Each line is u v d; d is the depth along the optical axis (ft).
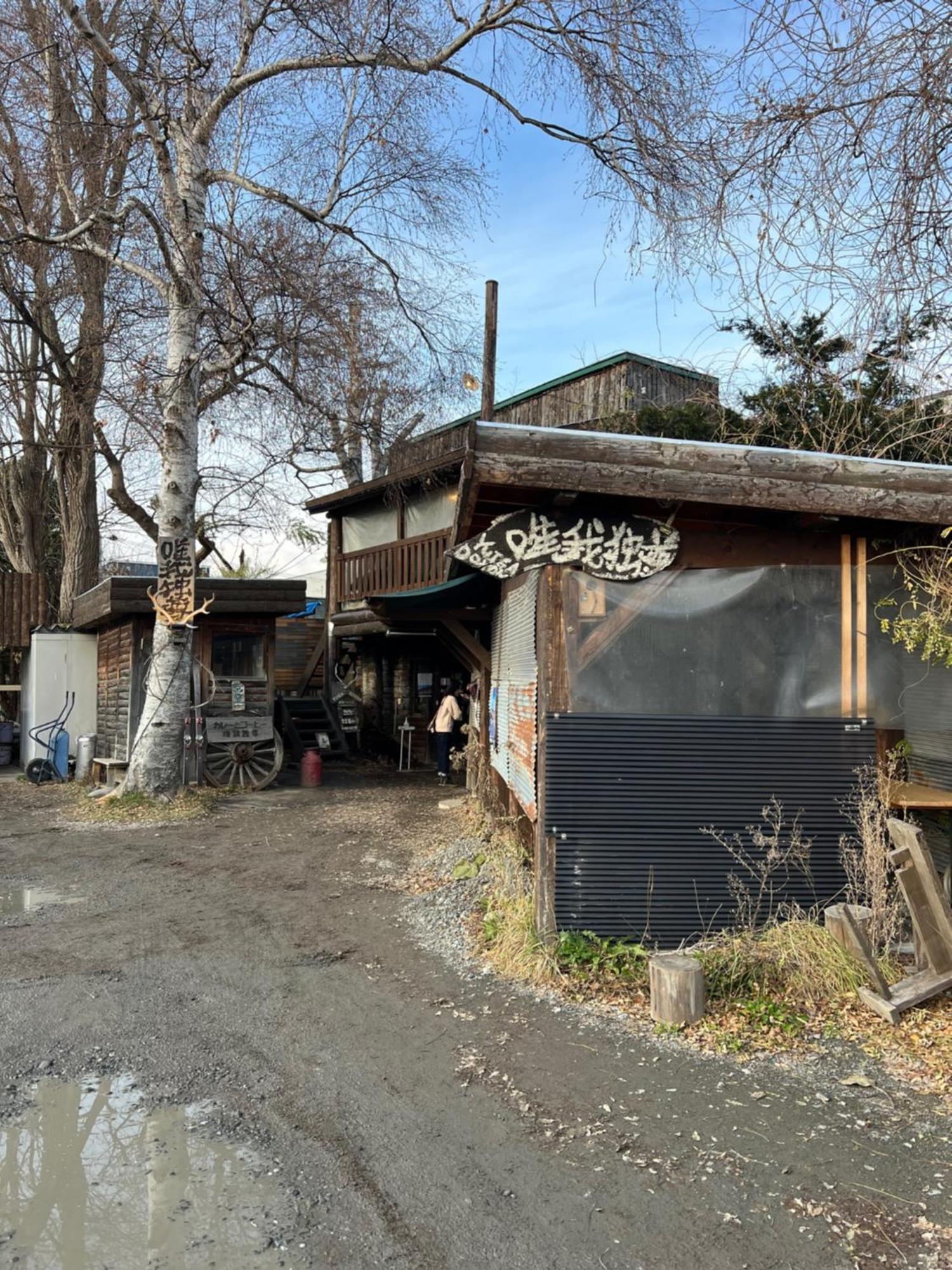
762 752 18.39
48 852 31.40
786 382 27.89
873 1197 10.66
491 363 57.41
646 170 28.66
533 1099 13.05
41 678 53.93
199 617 46.03
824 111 17.10
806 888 18.29
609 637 18.38
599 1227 10.11
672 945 18.06
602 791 18.13
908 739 19.33
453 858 28.22
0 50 40.06
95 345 53.26
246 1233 10.03
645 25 29.22
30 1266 9.48
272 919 22.75
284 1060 14.43
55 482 79.30
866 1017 15.56
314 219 42.65
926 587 18.75
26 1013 16.51
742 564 19.17
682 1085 13.43
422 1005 16.70
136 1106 12.97
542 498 18.66
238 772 46.50
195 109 40.52
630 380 55.83
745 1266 9.46
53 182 45.27
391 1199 10.67
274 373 42.78
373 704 70.23
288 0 36.68
